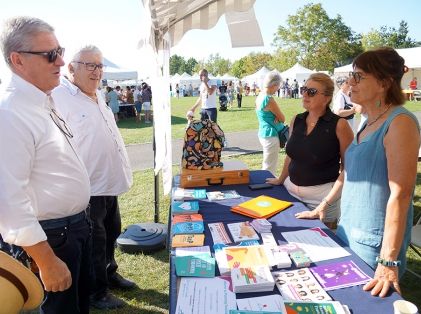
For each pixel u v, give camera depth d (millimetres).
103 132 2461
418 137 1533
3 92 1476
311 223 1999
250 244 1719
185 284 1384
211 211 2209
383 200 1604
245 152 7746
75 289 1830
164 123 3432
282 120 4324
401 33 58281
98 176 2438
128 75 14961
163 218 4164
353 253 1622
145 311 2537
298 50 44969
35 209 1587
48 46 1513
